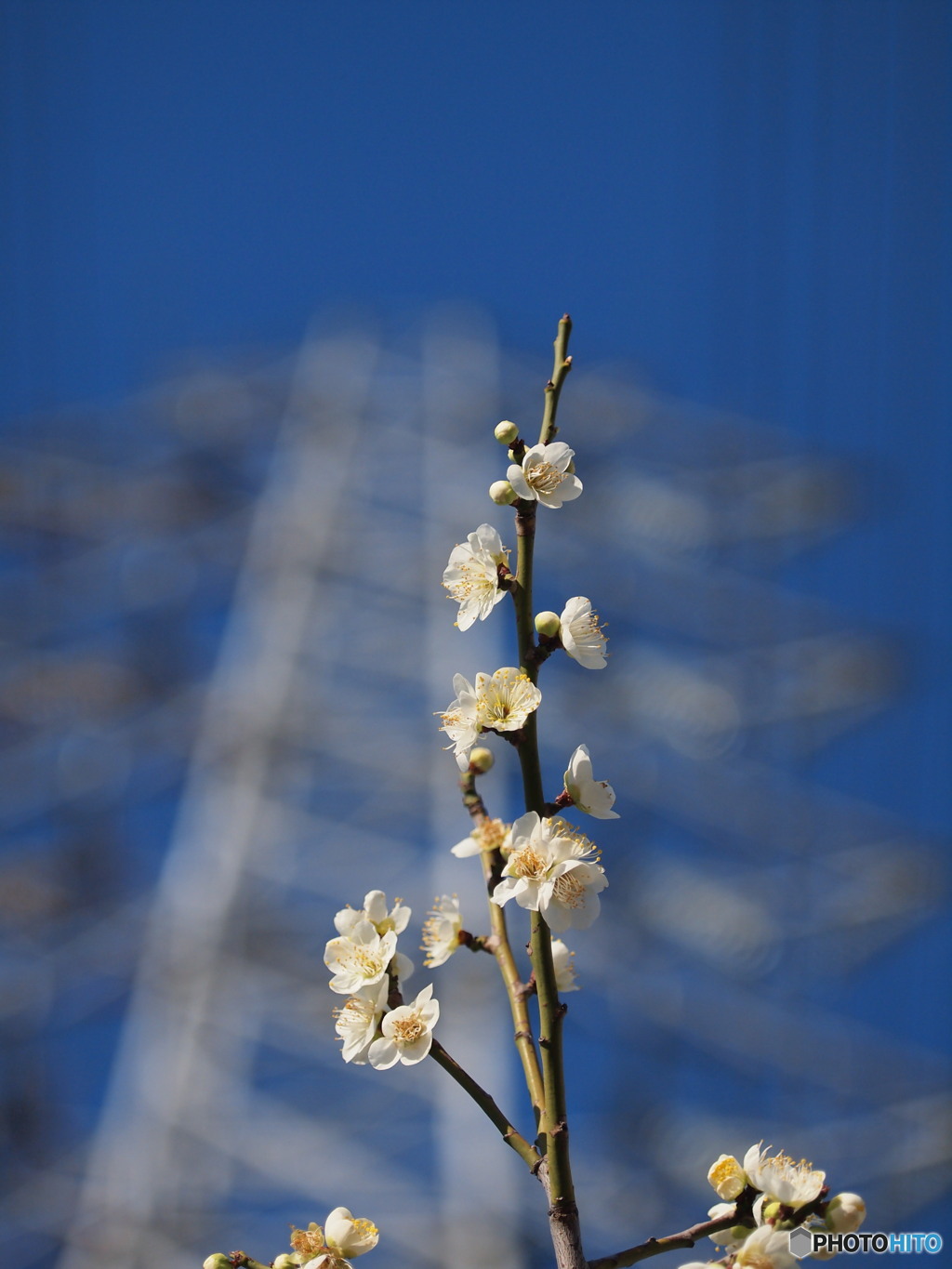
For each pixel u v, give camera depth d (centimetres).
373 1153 1041
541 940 232
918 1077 1292
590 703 1542
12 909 1380
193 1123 991
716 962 1339
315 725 1375
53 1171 1142
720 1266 216
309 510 1752
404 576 1692
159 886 1270
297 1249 237
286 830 1262
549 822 236
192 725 1525
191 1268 910
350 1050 243
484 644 1504
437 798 1221
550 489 254
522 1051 249
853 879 1470
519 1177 891
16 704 1625
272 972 1139
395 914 256
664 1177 1181
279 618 1520
